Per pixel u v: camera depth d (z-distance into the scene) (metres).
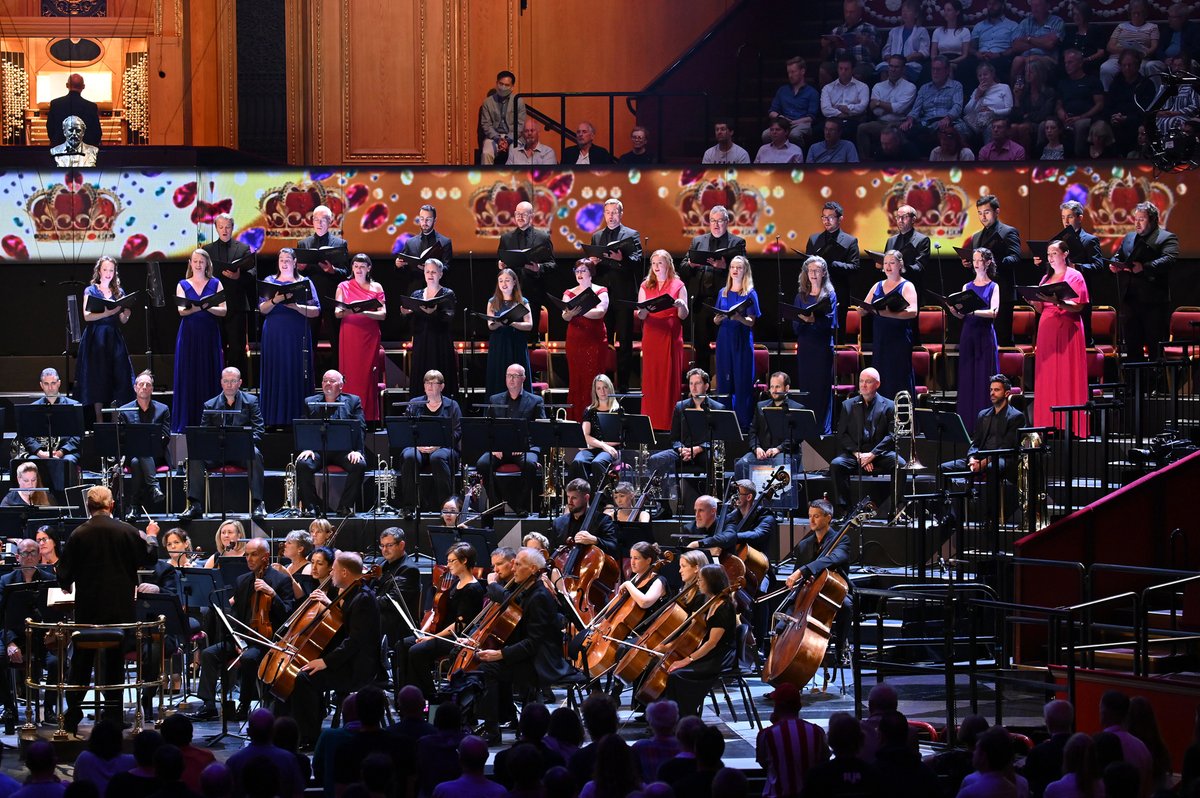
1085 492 31.09
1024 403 36.00
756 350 38.22
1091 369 36.41
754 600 28.22
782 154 40.41
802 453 35.06
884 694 18.28
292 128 47.97
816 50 45.78
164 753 15.81
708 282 36.88
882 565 32.12
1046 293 33.03
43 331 40.03
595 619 26.34
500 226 40.62
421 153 48.25
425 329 35.91
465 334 37.97
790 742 18.25
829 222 37.16
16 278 39.97
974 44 41.88
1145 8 40.88
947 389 37.62
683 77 47.03
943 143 39.72
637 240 36.97
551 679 25.05
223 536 28.78
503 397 34.41
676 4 49.09
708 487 33.69
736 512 29.70
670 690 24.73
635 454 33.75
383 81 48.12
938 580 29.44
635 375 39.31
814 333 35.16
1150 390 34.53
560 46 48.97
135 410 34.34
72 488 33.22
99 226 39.94
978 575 29.95
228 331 37.47
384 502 34.19
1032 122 40.19
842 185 39.84
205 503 33.66
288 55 47.88
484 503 33.75
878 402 32.94
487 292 40.78
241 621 26.08
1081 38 41.41
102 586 23.81
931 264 39.72
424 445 32.31
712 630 24.91
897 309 34.19
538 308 37.31
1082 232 36.00
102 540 23.81
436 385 33.97
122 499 32.00
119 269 40.47
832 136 40.28
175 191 39.97
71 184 39.75
